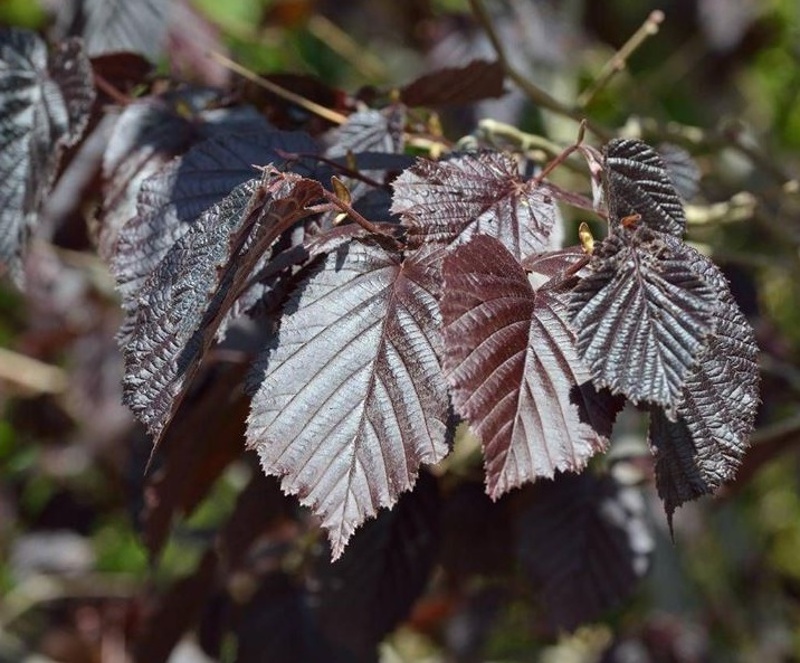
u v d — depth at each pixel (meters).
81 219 1.12
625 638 1.59
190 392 1.06
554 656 1.81
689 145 1.25
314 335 0.86
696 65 2.18
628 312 0.83
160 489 1.05
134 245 0.92
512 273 0.85
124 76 1.04
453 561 1.10
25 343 1.81
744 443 0.85
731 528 2.01
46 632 1.81
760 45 2.14
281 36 1.75
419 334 0.86
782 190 1.18
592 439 0.83
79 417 1.72
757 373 0.85
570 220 1.24
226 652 1.51
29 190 0.97
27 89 0.98
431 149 1.01
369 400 0.85
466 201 0.88
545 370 0.84
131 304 0.92
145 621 1.22
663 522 1.65
